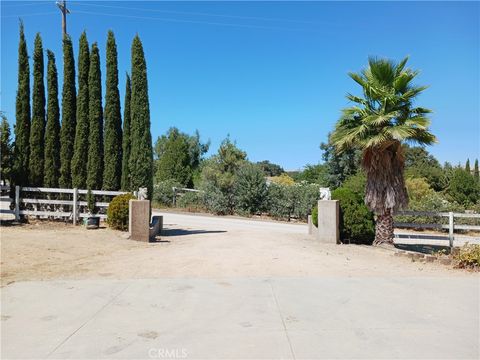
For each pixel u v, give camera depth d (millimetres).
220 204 27969
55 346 4508
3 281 7215
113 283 7219
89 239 11812
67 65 16344
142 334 4867
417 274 8305
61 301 6141
